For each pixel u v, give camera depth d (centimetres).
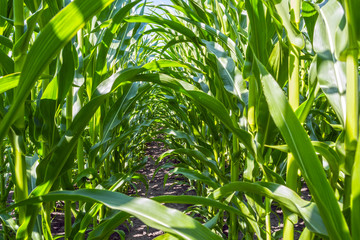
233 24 136
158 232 251
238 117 127
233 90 119
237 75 121
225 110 93
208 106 95
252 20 103
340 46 62
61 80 90
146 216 56
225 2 176
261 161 96
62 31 57
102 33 141
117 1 157
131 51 211
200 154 143
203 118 166
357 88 59
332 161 72
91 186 152
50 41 58
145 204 58
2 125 66
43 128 94
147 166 500
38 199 67
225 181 141
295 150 56
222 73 121
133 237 243
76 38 156
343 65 73
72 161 94
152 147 695
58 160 87
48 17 101
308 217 63
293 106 90
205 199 73
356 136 60
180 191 360
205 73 157
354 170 49
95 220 169
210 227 99
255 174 122
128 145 315
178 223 56
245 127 124
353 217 50
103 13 153
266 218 116
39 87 184
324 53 76
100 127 159
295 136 56
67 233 124
